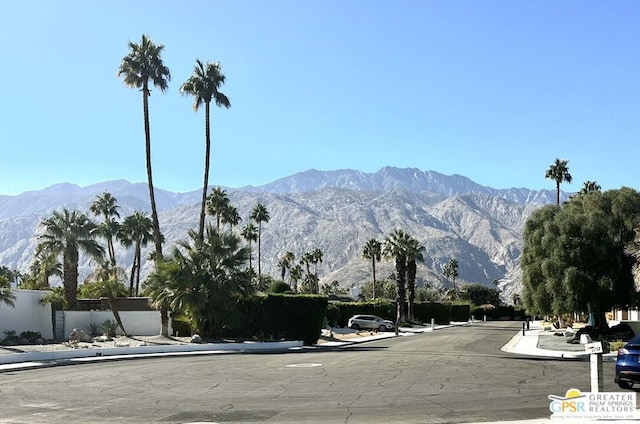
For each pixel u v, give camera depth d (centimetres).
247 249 4247
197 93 5378
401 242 8525
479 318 13275
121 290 4659
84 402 1623
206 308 4078
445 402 1531
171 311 4241
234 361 2912
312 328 4350
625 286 4156
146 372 2405
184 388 1891
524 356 3178
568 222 4153
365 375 2183
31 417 1398
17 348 3353
